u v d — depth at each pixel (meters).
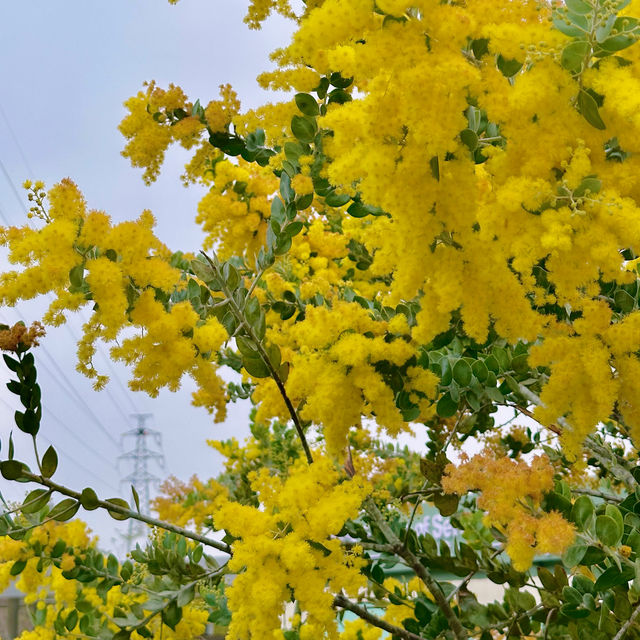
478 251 1.18
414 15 1.13
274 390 1.79
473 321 1.22
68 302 1.26
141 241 1.28
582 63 1.07
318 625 1.31
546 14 1.14
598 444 1.85
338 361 1.45
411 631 2.00
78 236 1.25
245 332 1.50
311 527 1.31
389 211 1.17
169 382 1.38
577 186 1.08
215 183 2.14
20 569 2.36
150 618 1.85
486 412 1.99
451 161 1.14
